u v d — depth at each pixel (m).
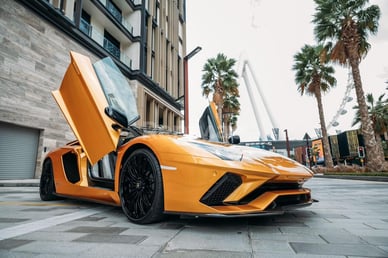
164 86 20.28
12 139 7.99
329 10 13.20
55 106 9.39
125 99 2.62
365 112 12.06
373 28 12.57
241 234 1.51
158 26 19.56
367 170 11.80
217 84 20.23
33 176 8.55
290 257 1.10
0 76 7.43
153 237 1.43
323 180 9.30
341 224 1.82
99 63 2.62
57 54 9.61
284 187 1.89
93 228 1.68
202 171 1.60
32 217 2.11
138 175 1.91
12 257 1.10
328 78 17.47
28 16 8.42
